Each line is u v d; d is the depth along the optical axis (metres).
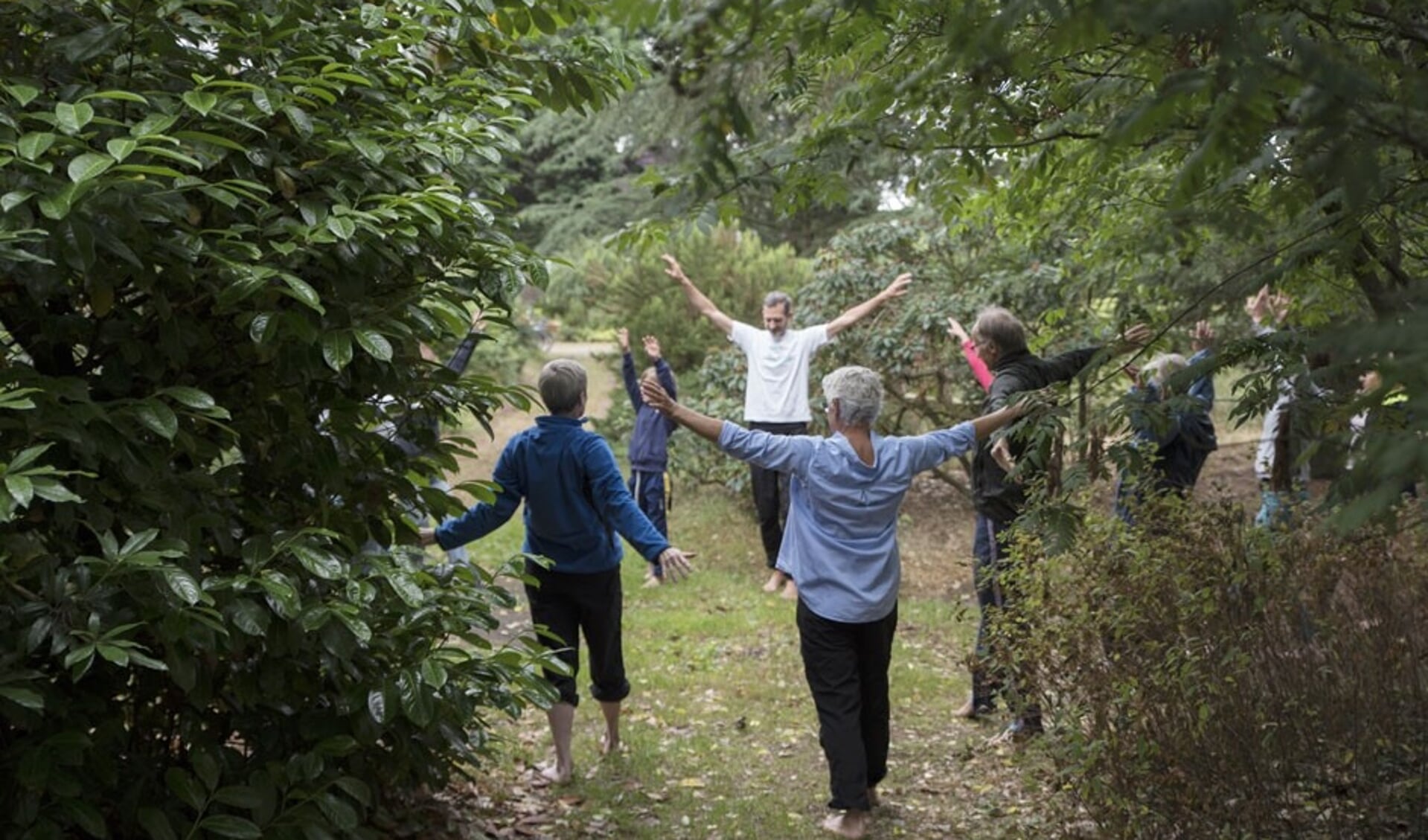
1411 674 3.62
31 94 2.59
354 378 3.43
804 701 6.32
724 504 11.69
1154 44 2.16
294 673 3.32
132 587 2.74
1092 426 3.15
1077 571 3.83
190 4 3.20
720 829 4.64
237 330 3.30
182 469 3.35
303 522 3.57
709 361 11.20
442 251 3.46
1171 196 2.14
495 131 3.50
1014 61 1.93
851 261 10.29
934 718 6.00
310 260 3.21
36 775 2.67
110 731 2.98
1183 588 3.68
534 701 3.55
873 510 4.33
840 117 3.20
